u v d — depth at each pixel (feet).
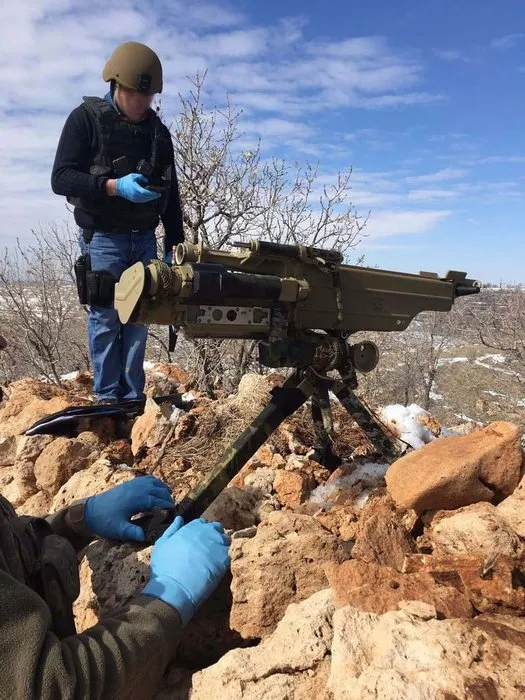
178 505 6.91
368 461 9.06
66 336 34.32
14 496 10.78
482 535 5.71
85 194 11.25
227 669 4.75
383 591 5.00
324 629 4.90
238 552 5.75
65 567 5.17
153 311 6.40
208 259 6.86
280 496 8.41
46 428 11.21
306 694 4.50
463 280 8.64
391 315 8.06
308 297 7.40
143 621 4.77
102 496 6.81
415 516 6.82
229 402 12.05
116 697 4.27
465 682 3.92
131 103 11.37
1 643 3.92
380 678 4.01
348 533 6.97
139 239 12.24
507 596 4.99
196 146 24.21
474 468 6.55
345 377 8.16
